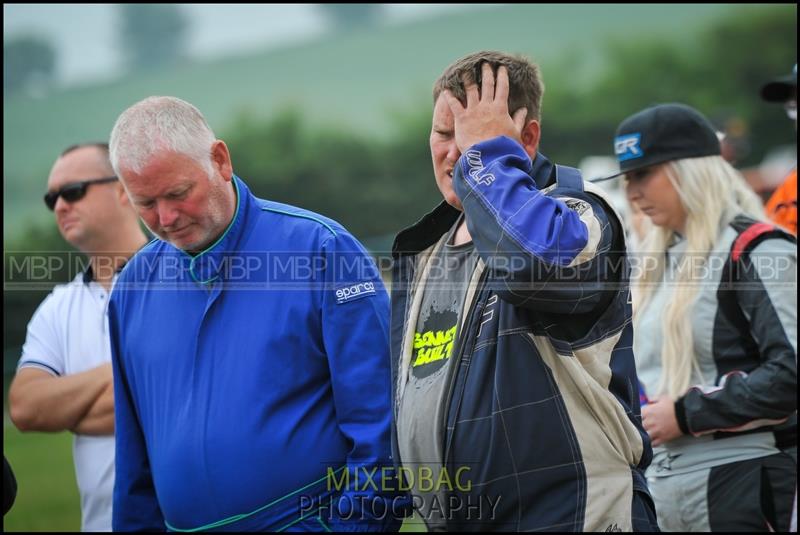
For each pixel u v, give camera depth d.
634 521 8.09
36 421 12.84
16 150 151.62
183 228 9.28
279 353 9.42
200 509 9.39
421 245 9.30
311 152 95.69
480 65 8.65
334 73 176.75
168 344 9.82
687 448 11.67
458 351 8.34
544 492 8.02
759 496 11.27
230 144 99.38
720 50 104.25
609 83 103.25
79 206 13.27
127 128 9.13
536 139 8.91
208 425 9.38
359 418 9.45
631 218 14.63
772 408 11.04
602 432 8.10
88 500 12.95
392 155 93.50
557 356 8.09
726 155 16.92
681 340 11.73
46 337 13.30
